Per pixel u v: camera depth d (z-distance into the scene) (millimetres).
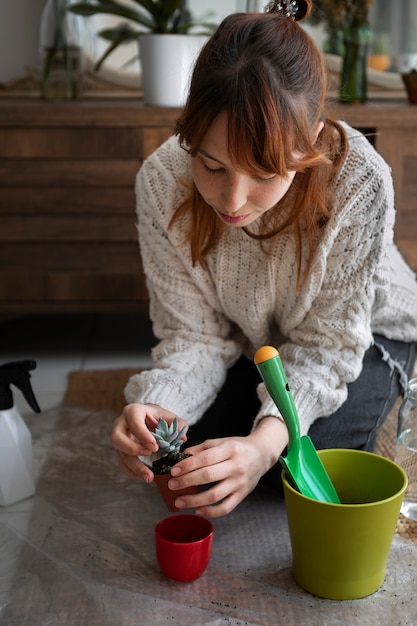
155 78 2088
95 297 2160
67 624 1070
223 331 1433
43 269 2141
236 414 1468
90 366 2145
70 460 1552
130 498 1415
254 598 1122
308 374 1259
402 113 2029
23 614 1092
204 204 1249
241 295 1342
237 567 1202
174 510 1169
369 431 1406
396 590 1140
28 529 1309
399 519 1318
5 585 1154
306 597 1125
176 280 1379
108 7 2180
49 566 1193
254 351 1481
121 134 2057
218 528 1317
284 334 1406
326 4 2250
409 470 1328
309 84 1024
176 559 1136
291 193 1200
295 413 1087
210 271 1347
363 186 1204
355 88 2203
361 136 1255
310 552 1102
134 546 1262
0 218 2105
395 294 1432
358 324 1260
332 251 1246
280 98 973
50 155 2064
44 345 2328
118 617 1082
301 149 1016
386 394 1416
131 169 2080
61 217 2109
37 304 2160
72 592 1135
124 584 1158
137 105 2127
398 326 1468
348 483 1202
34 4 2346
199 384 1335
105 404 1822
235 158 970
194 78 1020
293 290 1301
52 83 2248
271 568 1199
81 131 2053
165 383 1299
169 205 1325
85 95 2369
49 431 1671
